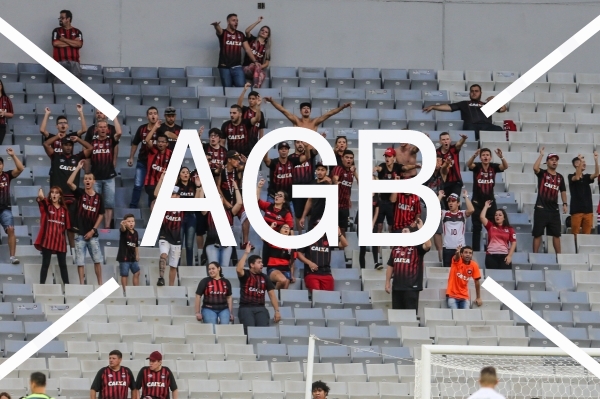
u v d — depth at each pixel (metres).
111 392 44.78
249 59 68.88
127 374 45.16
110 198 57.91
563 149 66.44
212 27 72.12
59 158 55.50
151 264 55.78
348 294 54.50
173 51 71.69
